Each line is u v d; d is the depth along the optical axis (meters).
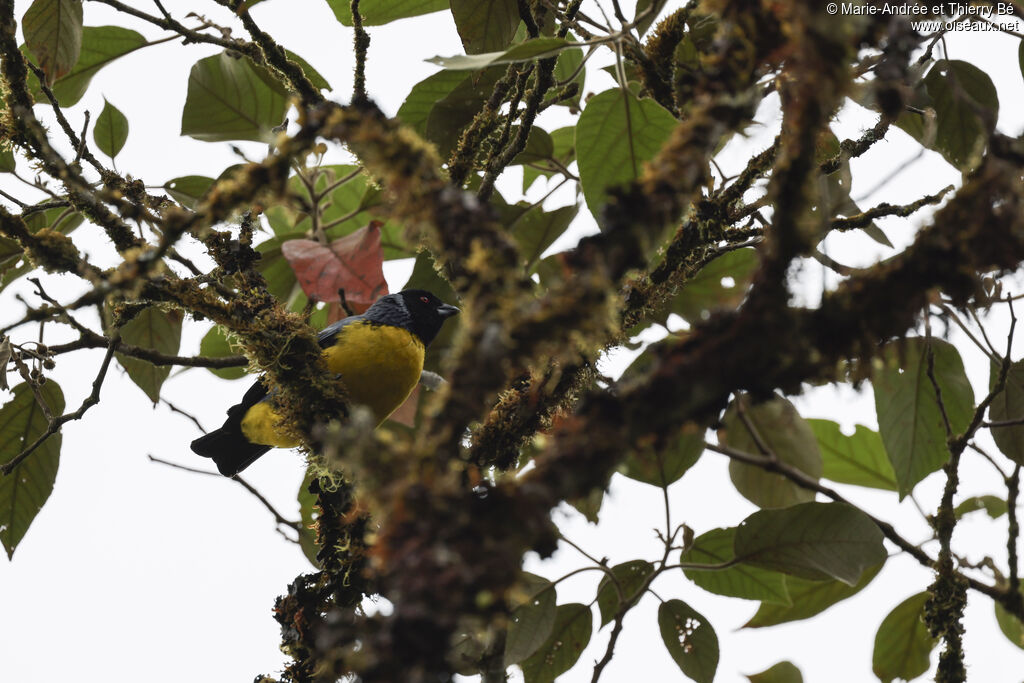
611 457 2.84
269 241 8.59
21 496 7.87
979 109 3.46
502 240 3.01
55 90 8.21
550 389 6.03
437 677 2.41
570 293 2.85
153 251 3.63
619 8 6.45
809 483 7.70
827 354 3.30
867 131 6.25
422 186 3.14
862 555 7.03
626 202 2.91
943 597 6.85
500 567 2.54
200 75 8.52
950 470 6.98
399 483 2.65
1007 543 6.86
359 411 2.77
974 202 3.24
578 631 7.60
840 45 2.92
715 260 7.71
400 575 2.49
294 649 6.18
